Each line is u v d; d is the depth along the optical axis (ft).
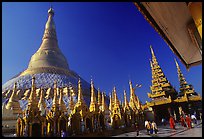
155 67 179.93
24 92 173.78
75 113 75.77
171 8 25.07
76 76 248.73
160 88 162.91
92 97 94.53
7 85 189.47
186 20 28.96
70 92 166.71
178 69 180.14
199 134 49.80
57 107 74.18
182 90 169.27
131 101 132.77
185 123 91.81
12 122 95.14
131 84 140.36
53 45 256.11
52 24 273.13
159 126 107.96
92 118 82.02
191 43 35.70
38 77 202.69
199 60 42.45
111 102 121.29
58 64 240.53
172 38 32.73
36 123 62.69
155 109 152.35
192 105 143.84
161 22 28.22
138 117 120.26
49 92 170.19
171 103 148.15
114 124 97.71
